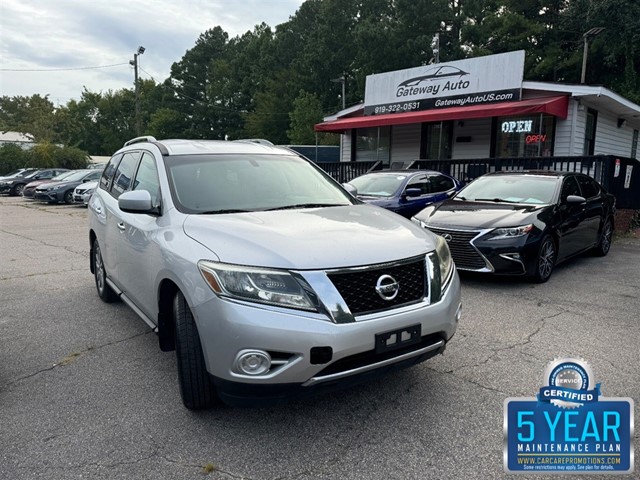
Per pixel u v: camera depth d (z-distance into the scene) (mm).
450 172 13102
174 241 3162
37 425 3004
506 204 6941
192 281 2820
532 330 4613
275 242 2838
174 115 69875
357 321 2666
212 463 2615
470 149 15242
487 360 3900
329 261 2717
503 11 38688
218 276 2709
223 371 2680
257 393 2645
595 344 4242
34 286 6527
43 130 39938
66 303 5684
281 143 53906
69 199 21172
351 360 2699
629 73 29438
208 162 4051
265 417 3070
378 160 16641
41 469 2568
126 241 4070
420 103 15555
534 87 13086
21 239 10961
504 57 13445
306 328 2578
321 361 2596
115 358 4043
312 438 2842
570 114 12922
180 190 3666
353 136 18172
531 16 37281
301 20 60625
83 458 2662
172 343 3451
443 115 13836
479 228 6262
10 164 36906
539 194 7203
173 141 4461
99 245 5352
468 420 3018
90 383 3580
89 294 6086
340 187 4488
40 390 3477
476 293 5980
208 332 2709
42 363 3953
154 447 2760
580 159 10797
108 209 4812
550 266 6609
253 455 2684
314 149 26125
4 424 3020
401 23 40656
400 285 2873
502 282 6547
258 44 66438
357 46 43250
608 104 13898
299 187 4152
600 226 8258
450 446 2760
